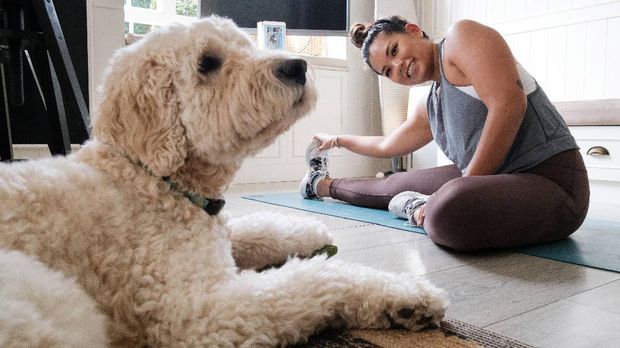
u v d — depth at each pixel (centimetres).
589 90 338
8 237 66
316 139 265
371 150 242
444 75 170
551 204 145
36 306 53
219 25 101
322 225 124
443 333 79
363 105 429
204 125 90
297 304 71
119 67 91
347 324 79
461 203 133
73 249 71
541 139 158
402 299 77
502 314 89
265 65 93
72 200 74
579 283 109
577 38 343
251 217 121
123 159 86
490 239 136
